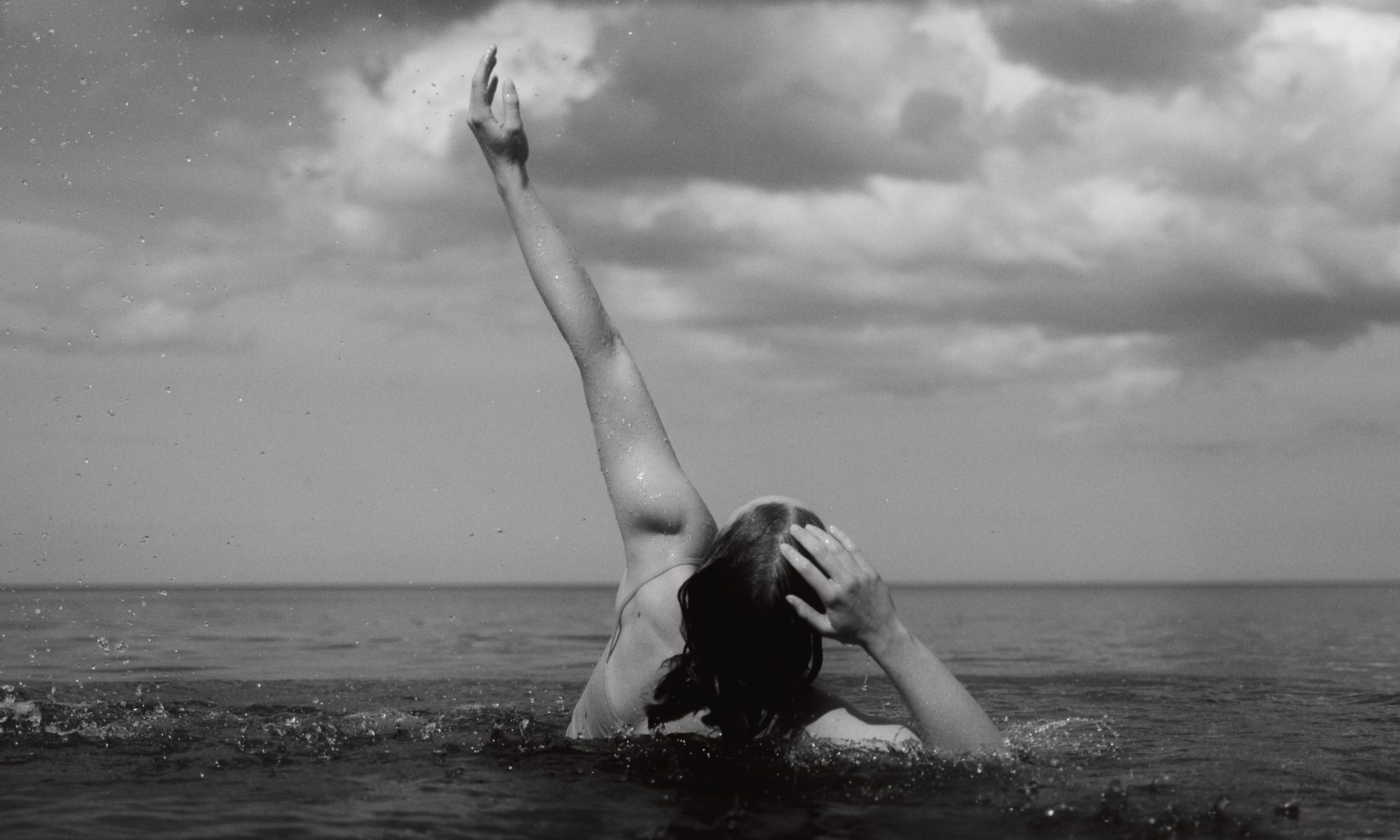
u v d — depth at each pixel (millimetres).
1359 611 37938
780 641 2270
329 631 17391
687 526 2527
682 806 2074
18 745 2820
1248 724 3738
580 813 2027
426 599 80188
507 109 2631
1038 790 2219
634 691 2564
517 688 5590
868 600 2240
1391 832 2012
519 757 2529
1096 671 8445
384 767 2467
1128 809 2096
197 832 1918
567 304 2543
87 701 4293
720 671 2299
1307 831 2002
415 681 6379
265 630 16844
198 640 12703
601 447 2553
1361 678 7582
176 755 2666
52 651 9539
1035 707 4445
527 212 2615
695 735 2529
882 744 2398
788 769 2312
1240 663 10195
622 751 2500
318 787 2270
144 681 6223
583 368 2557
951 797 2137
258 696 4910
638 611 2539
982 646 14516
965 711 2312
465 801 2129
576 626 21469
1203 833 1967
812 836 1896
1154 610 40156
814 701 2514
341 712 3967
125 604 37219
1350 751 3033
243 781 2336
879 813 2035
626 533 2561
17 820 2010
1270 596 94062
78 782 2338
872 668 7957
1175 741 3229
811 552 2219
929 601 68312
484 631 18625
